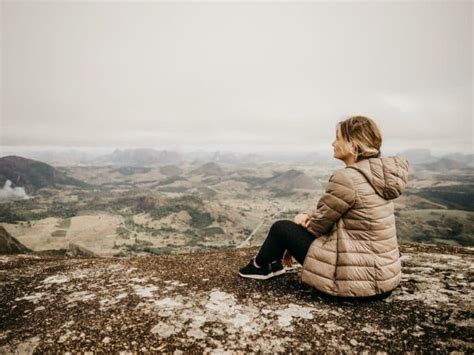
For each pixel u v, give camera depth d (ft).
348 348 9.98
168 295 14.80
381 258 11.11
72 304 14.23
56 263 22.50
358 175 10.95
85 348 10.54
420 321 11.30
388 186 10.72
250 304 13.34
